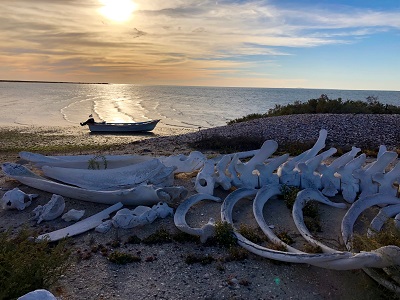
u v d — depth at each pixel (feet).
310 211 26.73
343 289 19.25
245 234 24.17
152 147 64.18
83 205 29.81
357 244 21.16
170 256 22.45
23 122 143.43
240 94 490.49
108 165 37.14
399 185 29.60
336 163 31.63
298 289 19.45
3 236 19.30
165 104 250.78
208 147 60.95
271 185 30.19
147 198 28.48
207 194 29.84
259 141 61.46
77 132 111.75
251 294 19.03
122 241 24.29
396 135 61.98
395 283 18.17
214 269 21.09
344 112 95.09
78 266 21.35
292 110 99.66
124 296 18.74
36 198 31.22
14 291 15.51
